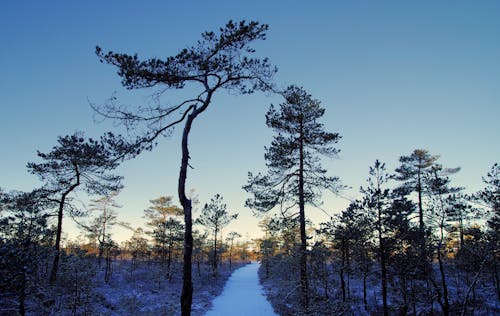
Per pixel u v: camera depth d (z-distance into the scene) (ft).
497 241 52.60
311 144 65.26
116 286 81.87
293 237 66.80
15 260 24.20
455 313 64.08
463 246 64.69
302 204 61.87
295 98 62.08
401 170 98.84
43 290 45.80
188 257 27.53
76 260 49.80
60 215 65.72
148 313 59.98
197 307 71.36
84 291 49.24
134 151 31.91
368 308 66.54
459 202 59.47
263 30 31.42
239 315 66.59
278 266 61.41
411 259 55.42
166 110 32.30
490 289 78.74
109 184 71.51
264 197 65.10
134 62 29.94
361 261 69.51
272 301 78.02
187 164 30.37
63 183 67.21
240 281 132.36
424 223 64.54
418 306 62.80
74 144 60.03
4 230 36.81
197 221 127.95
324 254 60.54
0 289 24.43
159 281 95.45
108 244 101.04
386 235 56.85
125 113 30.66
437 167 96.53
